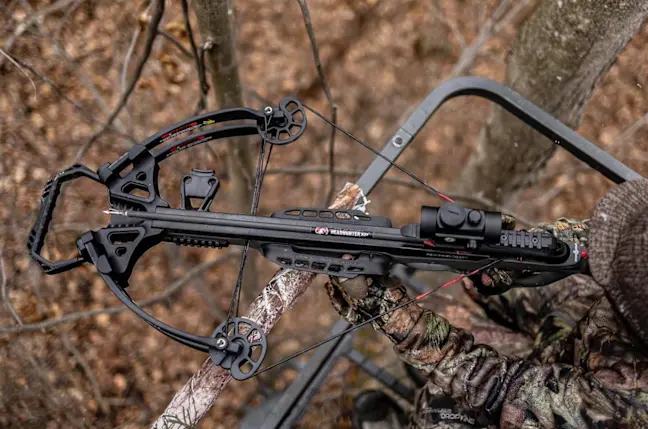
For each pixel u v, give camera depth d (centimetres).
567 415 197
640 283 170
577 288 262
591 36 328
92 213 471
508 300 287
